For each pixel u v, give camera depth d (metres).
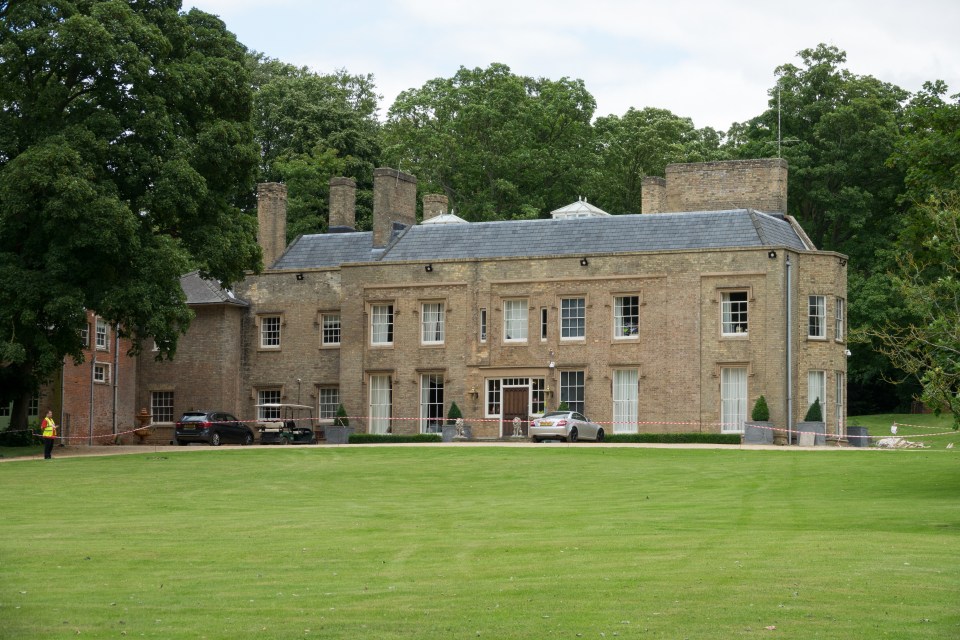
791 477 36.41
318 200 84.12
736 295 56.75
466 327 60.94
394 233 66.56
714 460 42.25
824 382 57.25
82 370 63.09
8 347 45.62
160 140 49.19
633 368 58.03
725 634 14.56
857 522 25.27
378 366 62.59
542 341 59.56
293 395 66.31
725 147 90.44
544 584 17.80
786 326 55.84
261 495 33.84
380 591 17.52
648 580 17.95
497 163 85.81
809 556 19.98
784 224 61.56
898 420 75.19
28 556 21.25
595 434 56.59
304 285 66.50
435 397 61.69
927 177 34.31
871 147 76.56
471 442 57.34
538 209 85.56
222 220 52.41
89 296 47.88
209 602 16.84
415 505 30.67
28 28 47.47
